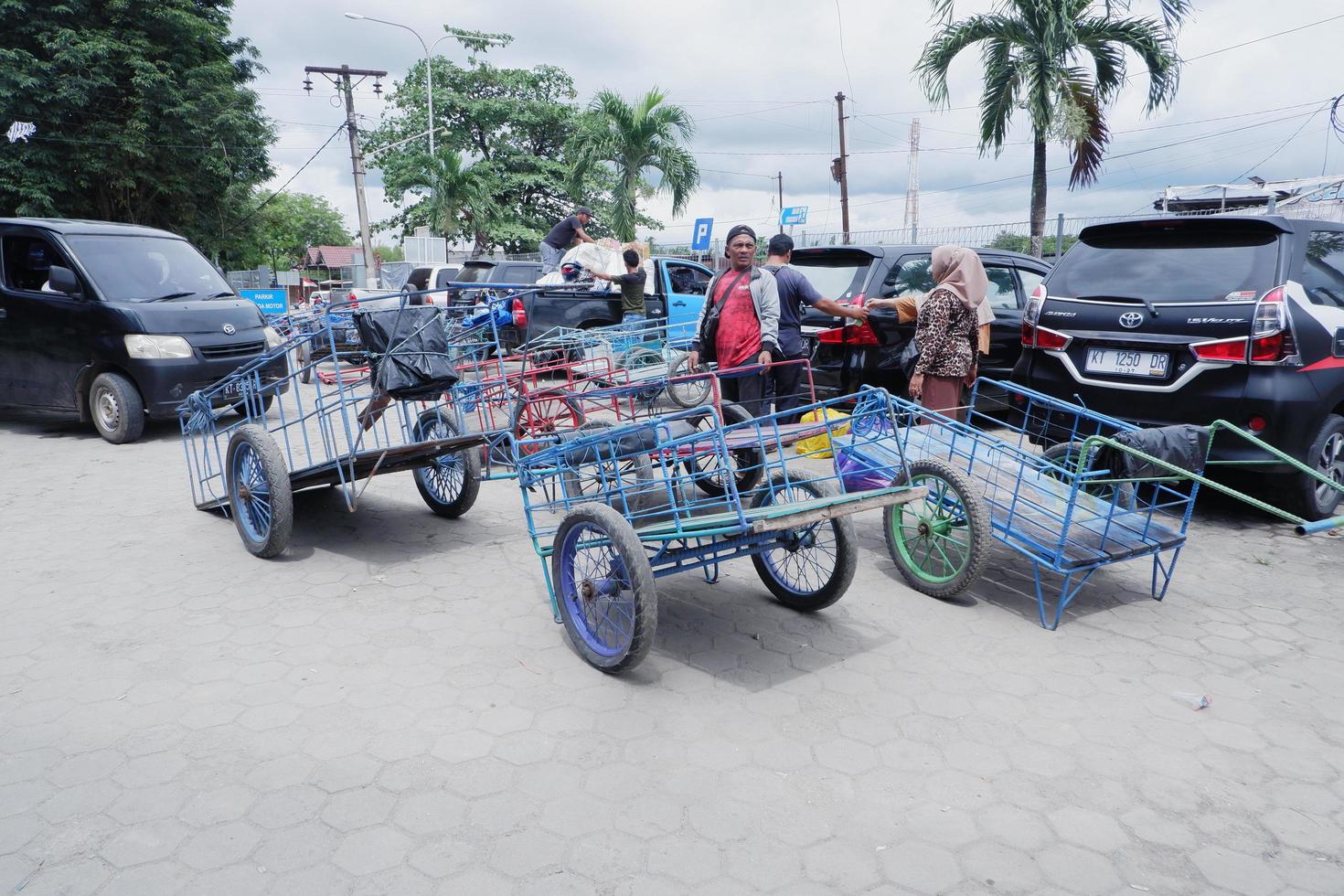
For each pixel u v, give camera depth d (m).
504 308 5.83
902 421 5.38
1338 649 3.92
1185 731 3.22
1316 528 3.56
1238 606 4.41
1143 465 4.13
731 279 5.57
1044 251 13.65
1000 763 3.01
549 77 38.03
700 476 3.76
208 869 2.47
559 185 35.69
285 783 2.88
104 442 8.64
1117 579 4.79
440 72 36.06
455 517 5.97
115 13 22.69
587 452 3.95
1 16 21.30
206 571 4.93
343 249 57.03
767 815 2.72
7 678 3.61
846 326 7.27
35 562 5.04
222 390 5.54
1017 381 6.36
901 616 4.29
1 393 9.02
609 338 7.62
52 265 8.64
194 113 23.31
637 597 3.39
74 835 2.61
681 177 18.84
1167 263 5.63
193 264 9.52
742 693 3.51
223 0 25.80
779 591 4.42
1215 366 5.20
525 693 3.51
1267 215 5.39
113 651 3.88
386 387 4.61
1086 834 2.64
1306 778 2.93
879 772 2.96
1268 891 2.40
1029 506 4.50
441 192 27.45
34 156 21.53
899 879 2.44
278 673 3.67
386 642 3.99
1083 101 12.32
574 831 2.64
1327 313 5.29
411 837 2.61
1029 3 11.99
